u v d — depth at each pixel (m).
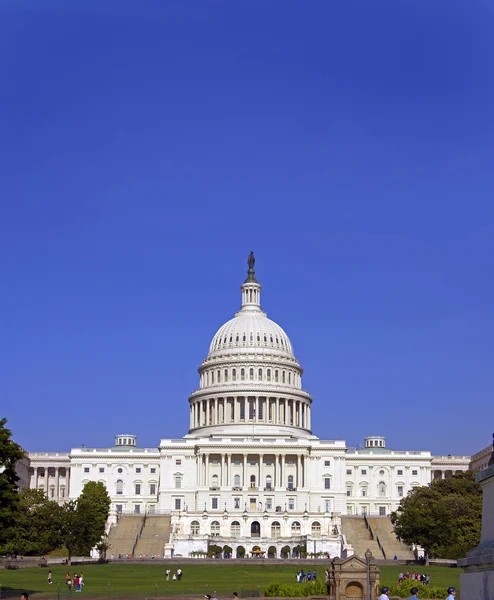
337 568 90.38
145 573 150.50
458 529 175.88
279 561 178.75
